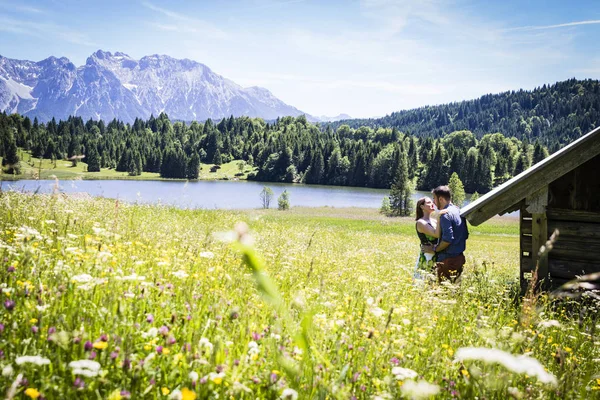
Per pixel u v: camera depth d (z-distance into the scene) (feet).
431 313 15.25
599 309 21.27
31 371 8.04
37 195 33.53
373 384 9.45
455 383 10.08
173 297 13.17
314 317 11.33
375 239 71.00
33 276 12.05
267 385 8.54
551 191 28.84
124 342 8.86
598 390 11.13
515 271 40.81
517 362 4.87
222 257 19.40
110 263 14.17
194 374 8.04
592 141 27.43
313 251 31.63
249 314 12.16
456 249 26.91
